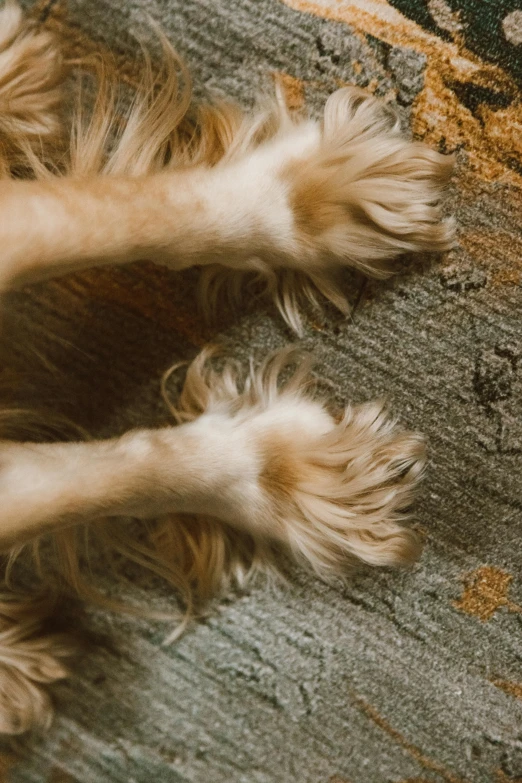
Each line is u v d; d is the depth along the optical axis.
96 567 0.71
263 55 0.68
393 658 0.69
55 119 0.68
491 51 0.67
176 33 0.68
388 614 0.69
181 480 0.65
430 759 0.70
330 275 0.67
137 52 0.68
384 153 0.65
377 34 0.67
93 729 0.72
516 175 0.67
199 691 0.71
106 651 0.71
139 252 0.63
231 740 0.71
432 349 0.68
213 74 0.68
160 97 0.67
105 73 0.68
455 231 0.68
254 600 0.70
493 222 0.67
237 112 0.67
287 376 0.69
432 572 0.69
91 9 0.68
